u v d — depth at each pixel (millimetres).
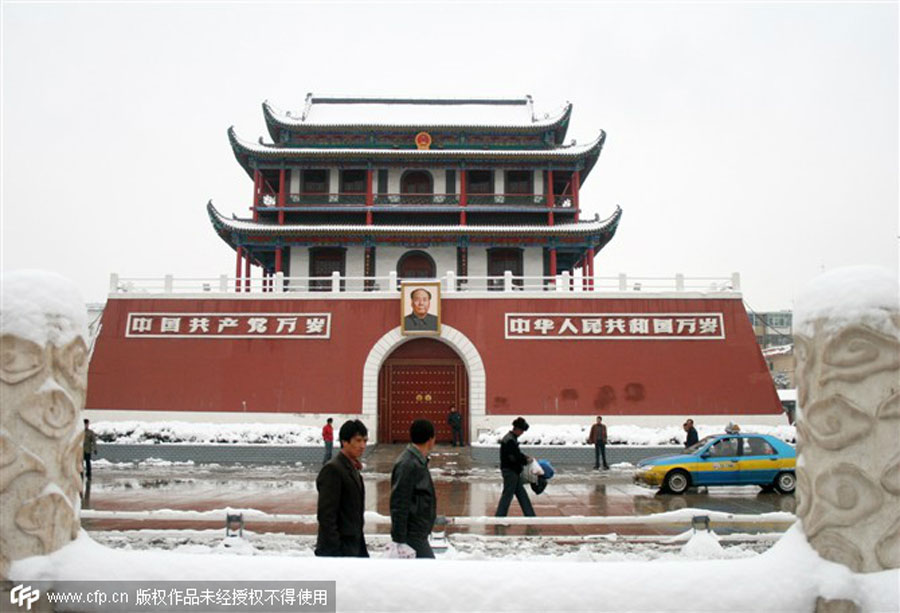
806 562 4855
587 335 32406
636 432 29391
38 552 4965
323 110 44219
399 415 33781
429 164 42188
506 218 42219
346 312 33000
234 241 40188
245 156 41562
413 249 41625
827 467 4879
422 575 4676
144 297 33062
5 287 5156
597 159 43656
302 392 32094
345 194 41750
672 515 9672
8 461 4957
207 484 20719
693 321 32531
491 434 29047
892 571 4641
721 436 19047
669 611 4594
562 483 21531
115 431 29219
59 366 5172
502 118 43812
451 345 33188
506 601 4574
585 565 4777
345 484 6328
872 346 4801
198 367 32312
